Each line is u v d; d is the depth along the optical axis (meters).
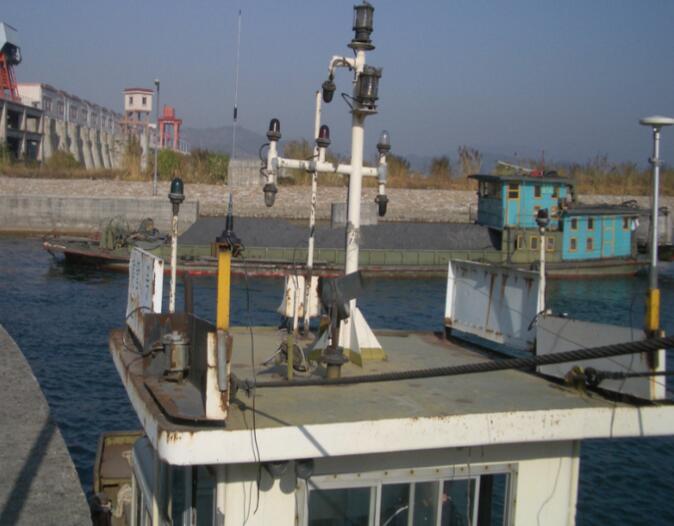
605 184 68.00
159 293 6.58
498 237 43.03
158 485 6.00
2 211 52.72
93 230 52.50
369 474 5.17
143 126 100.31
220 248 4.46
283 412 5.04
